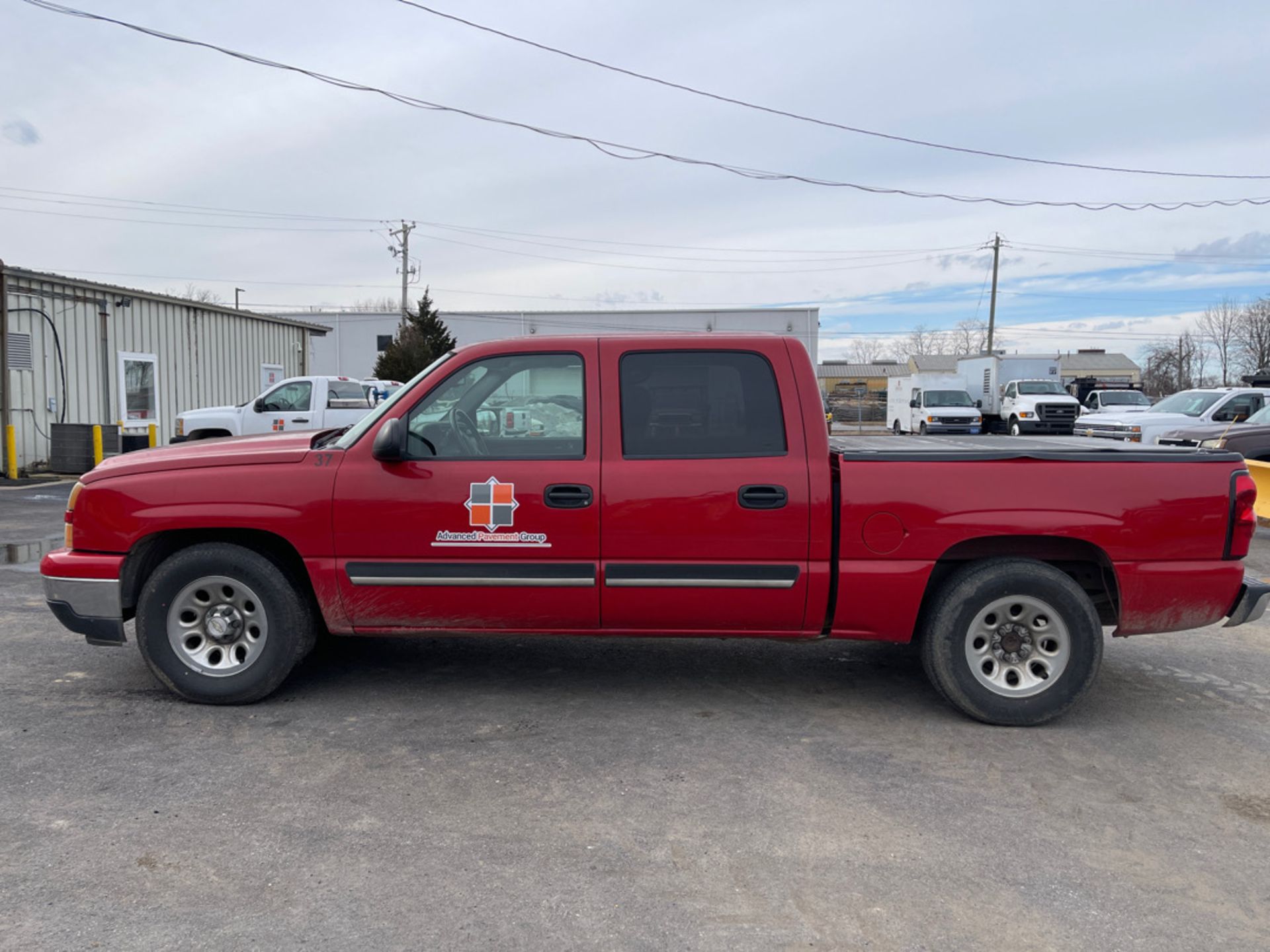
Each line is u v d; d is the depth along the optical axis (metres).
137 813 3.40
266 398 15.88
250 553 4.43
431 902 2.85
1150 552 4.27
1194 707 4.82
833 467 4.38
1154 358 70.62
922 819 3.46
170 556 4.48
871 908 2.85
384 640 5.84
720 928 2.73
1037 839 3.32
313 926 2.70
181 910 2.77
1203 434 12.91
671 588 4.34
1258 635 6.36
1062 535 4.26
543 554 4.32
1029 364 32.03
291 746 4.07
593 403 4.37
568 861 3.11
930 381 33.84
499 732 4.29
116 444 16.12
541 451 4.38
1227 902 2.92
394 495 4.33
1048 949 2.65
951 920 2.79
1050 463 4.27
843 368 83.44
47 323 16.08
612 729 4.35
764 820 3.44
